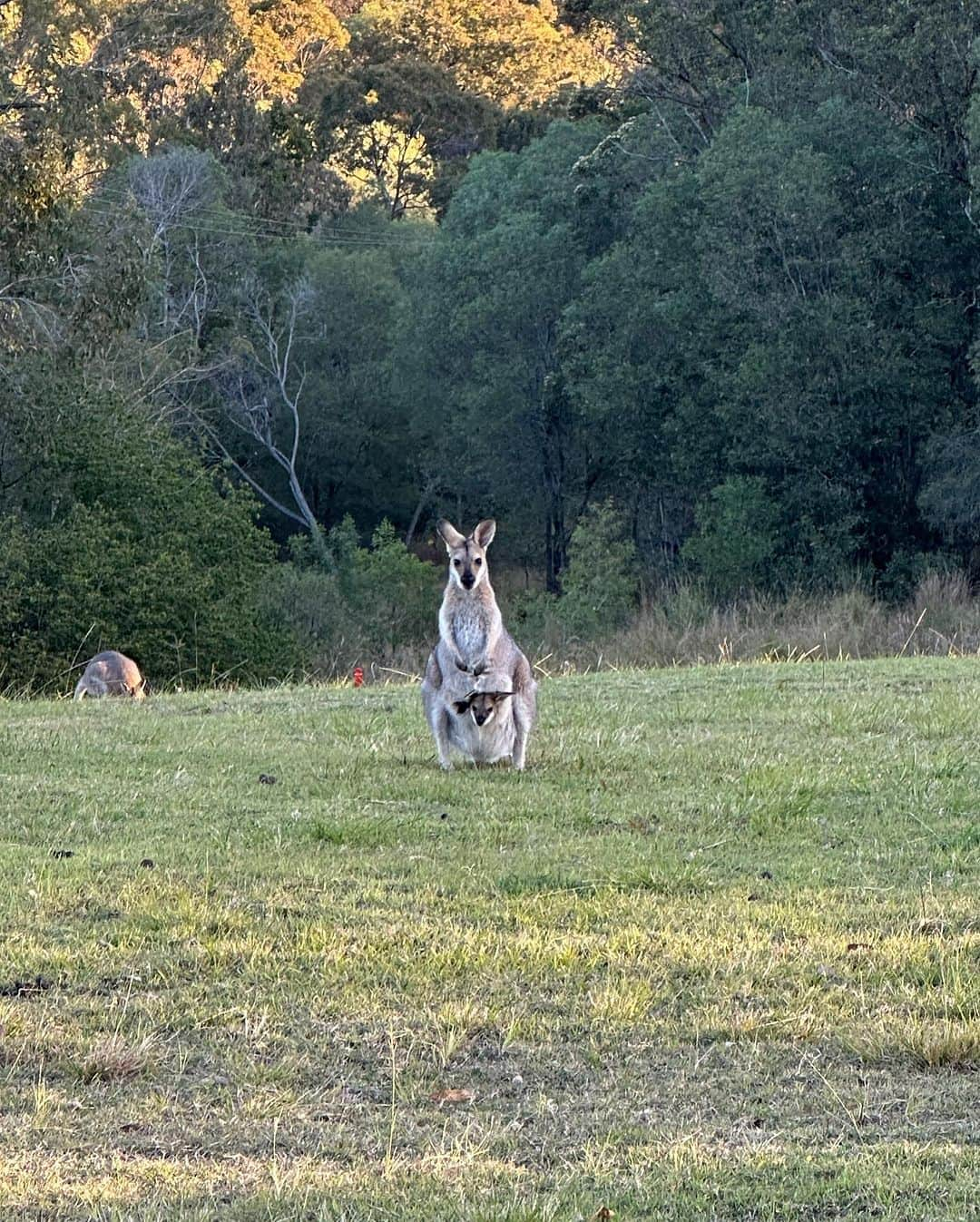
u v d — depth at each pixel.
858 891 7.93
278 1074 5.76
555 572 48.09
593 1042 6.02
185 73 55.31
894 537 38.88
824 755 11.46
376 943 7.08
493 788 10.38
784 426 36.94
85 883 8.00
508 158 49.22
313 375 53.59
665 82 45.47
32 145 31.59
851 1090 5.60
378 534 48.66
